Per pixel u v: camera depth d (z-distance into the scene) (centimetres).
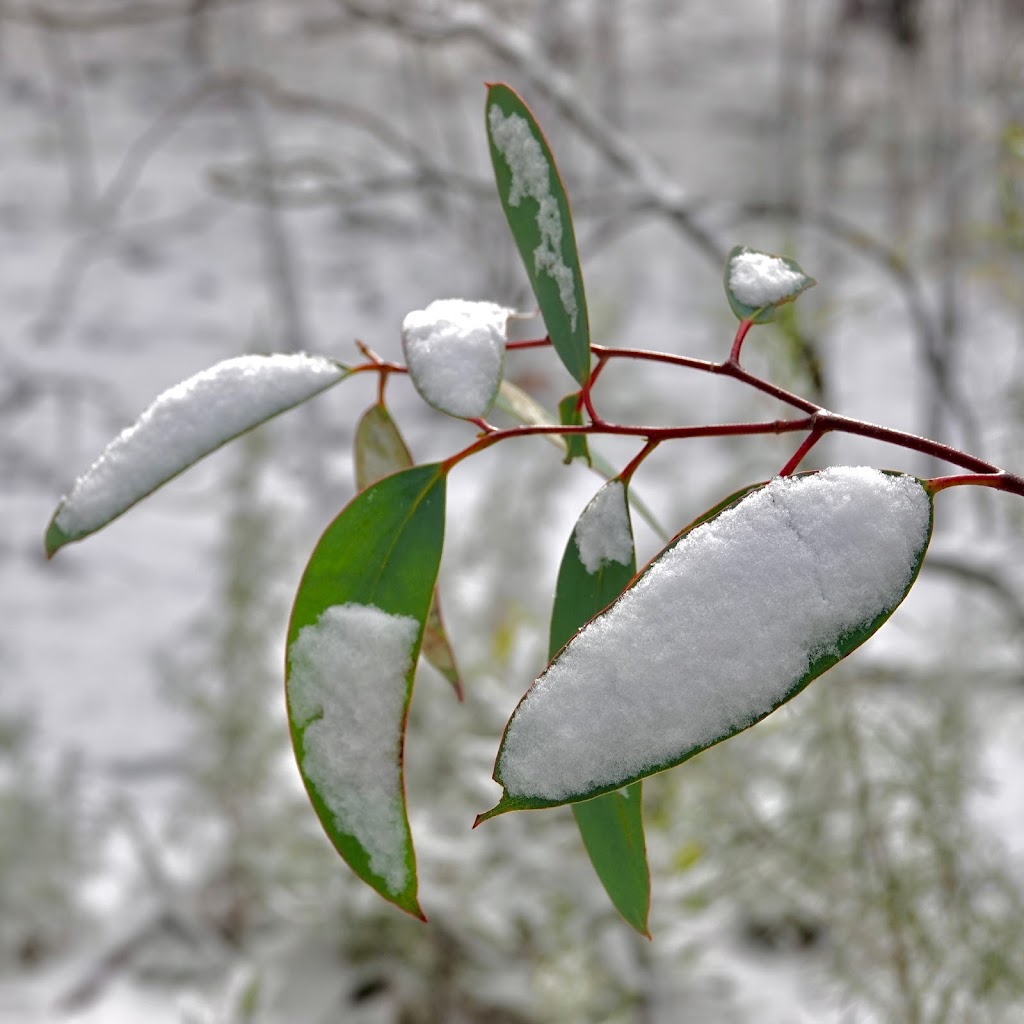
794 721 146
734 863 155
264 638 212
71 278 543
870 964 145
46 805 216
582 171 467
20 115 714
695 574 52
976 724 162
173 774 261
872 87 603
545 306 58
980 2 472
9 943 205
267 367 58
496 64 719
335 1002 160
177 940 200
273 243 455
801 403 56
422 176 228
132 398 457
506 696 186
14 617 338
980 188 338
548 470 236
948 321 310
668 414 335
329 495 345
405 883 55
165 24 796
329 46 762
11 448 426
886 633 214
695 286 522
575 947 162
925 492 53
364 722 56
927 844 140
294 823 178
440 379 56
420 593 57
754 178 584
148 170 648
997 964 135
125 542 376
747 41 812
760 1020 161
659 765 51
